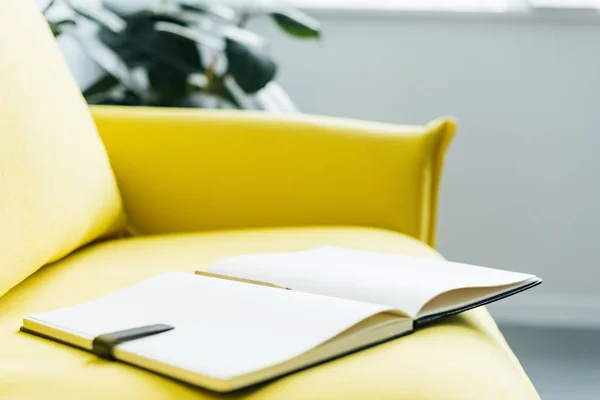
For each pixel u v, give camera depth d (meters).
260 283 0.69
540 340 2.07
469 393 0.47
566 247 2.35
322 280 0.66
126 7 1.73
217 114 1.27
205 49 2.18
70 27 1.68
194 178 1.22
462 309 0.61
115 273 0.82
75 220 0.83
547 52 2.29
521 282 0.66
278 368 0.45
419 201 1.28
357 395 0.44
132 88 1.74
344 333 0.51
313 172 1.25
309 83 2.34
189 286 0.64
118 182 1.19
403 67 2.32
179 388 0.44
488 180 2.34
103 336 0.51
